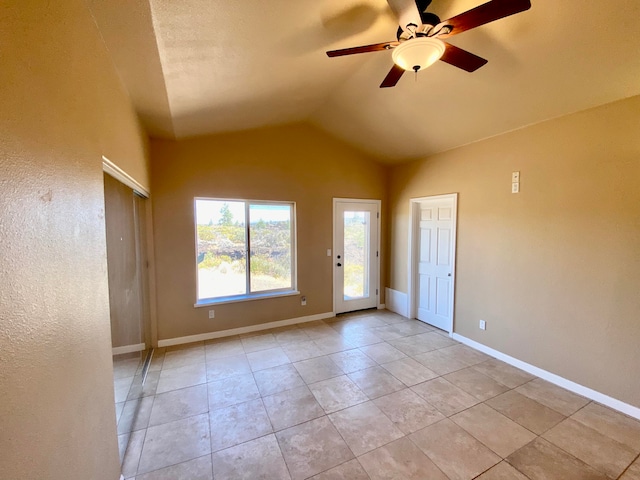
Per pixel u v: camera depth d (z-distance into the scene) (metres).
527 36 1.96
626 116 2.24
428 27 1.50
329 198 4.49
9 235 0.78
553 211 2.71
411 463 1.83
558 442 2.00
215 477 1.73
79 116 1.27
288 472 1.76
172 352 3.38
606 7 1.65
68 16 1.17
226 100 2.74
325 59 2.41
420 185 4.30
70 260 1.15
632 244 2.24
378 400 2.47
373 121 3.67
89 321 1.33
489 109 2.81
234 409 2.35
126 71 1.90
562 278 2.66
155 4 1.39
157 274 3.48
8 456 0.76
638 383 2.23
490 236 3.29
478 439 2.03
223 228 3.85
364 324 4.31
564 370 2.66
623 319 2.30
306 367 3.04
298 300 4.34
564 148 2.62
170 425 2.17
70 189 1.17
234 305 3.89
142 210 3.19
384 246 5.05
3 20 0.77
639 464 1.82
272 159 4.03
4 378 0.75
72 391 1.14
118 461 1.65
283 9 1.66
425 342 3.68
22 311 0.84
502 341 3.19
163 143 3.45
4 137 0.77
